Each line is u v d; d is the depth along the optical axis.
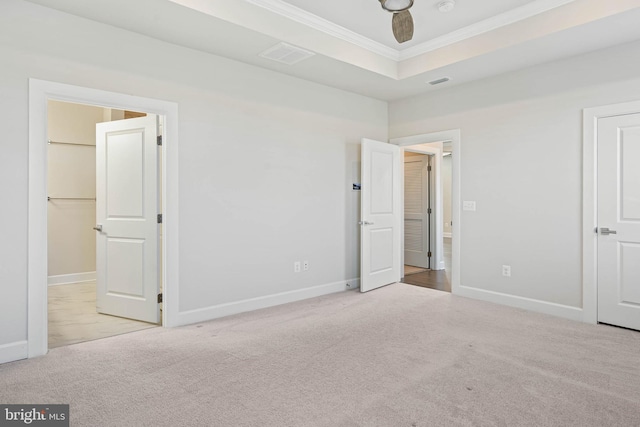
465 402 2.11
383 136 5.24
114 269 3.66
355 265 4.95
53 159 5.09
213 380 2.37
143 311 3.52
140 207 3.49
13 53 2.58
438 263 6.24
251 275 3.89
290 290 4.23
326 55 3.59
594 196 3.49
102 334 3.19
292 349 2.87
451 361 2.65
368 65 3.97
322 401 2.13
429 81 4.35
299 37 3.37
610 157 3.40
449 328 3.34
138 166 3.49
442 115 4.68
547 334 3.20
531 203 3.91
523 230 3.97
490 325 3.43
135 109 3.12
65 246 5.21
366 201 4.65
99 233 3.74
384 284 4.99
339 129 4.70
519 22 3.30
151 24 2.96
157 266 3.44
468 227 4.43
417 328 3.34
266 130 3.97
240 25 2.98
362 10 3.32
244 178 3.81
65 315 3.73
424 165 6.43
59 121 5.13
